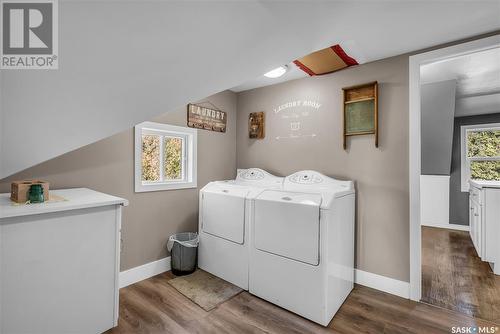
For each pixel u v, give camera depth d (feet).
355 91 7.35
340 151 7.66
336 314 5.81
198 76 3.30
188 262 7.68
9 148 2.89
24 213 3.87
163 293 6.60
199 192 8.49
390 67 6.81
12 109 2.49
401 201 6.65
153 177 7.91
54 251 4.30
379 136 6.98
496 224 7.98
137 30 2.35
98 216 4.82
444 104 10.27
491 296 6.59
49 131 2.91
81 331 4.66
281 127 8.99
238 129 10.31
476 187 9.29
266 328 5.30
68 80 2.48
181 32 2.56
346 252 6.57
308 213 5.62
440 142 11.96
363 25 5.08
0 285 3.80
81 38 2.21
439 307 6.08
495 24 5.19
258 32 3.16
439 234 12.58
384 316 5.73
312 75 8.19
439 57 6.11
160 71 2.89
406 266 6.57
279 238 6.06
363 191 7.23
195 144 8.70
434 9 4.62
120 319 5.49
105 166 6.54
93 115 2.98
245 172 9.39
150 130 7.62
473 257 9.41
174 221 8.16
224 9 2.56
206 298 6.39
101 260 4.89
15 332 3.94
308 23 3.61
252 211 6.63
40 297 4.17
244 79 3.93
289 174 8.78
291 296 5.85
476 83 9.31
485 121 13.16
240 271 6.91
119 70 2.61
